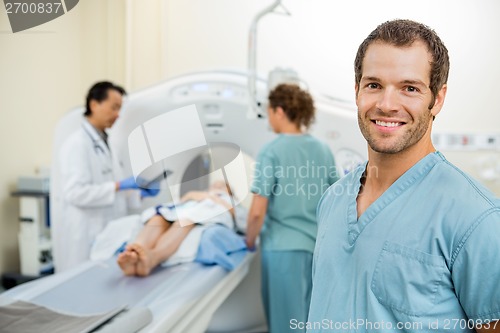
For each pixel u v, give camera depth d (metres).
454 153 1.80
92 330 1.09
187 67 2.32
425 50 0.68
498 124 1.78
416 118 0.69
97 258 1.76
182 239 1.73
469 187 0.70
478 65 1.76
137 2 2.36
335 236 0.82
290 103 1.69
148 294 1.42
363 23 1.81
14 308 1.23
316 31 1.93
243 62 2.23
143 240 1.66
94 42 2.52
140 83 2.38
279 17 2.01
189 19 2.30
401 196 0.75
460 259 0.66
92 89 2.00
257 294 2.20
